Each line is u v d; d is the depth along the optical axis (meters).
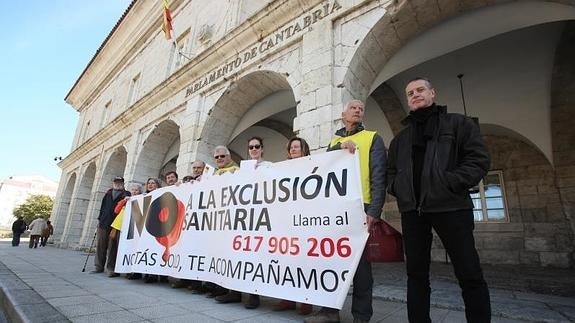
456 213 2.05
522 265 8.69
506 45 7.36
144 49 15.93
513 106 8.80
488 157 2.06
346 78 5.31
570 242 8.17
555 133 8.33
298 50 6.41
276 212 3.26
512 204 9.32
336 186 2.87
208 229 4.03
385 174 2.73
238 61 8.04
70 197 20.52
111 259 5.80
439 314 3.23
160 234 4.80
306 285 2.77
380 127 10.53
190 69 9.55
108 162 14.52
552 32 6.93
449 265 8.78
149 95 11.52
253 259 3.30
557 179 8.32
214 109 8.59
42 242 18.30
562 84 7.98
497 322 3.00
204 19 11.48
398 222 10.76
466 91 8.93
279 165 3.41
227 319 2.84
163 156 12.29
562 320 2.95
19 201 94.44
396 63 6.06
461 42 5.65
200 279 3.85
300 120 5.59
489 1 4.95
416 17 5.21
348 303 3.67
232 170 4.08
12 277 5.04
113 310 3.10
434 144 2.24
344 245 2.65
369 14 5.36
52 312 2.96
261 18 7.16
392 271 7.13
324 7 6.07
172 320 2.78
